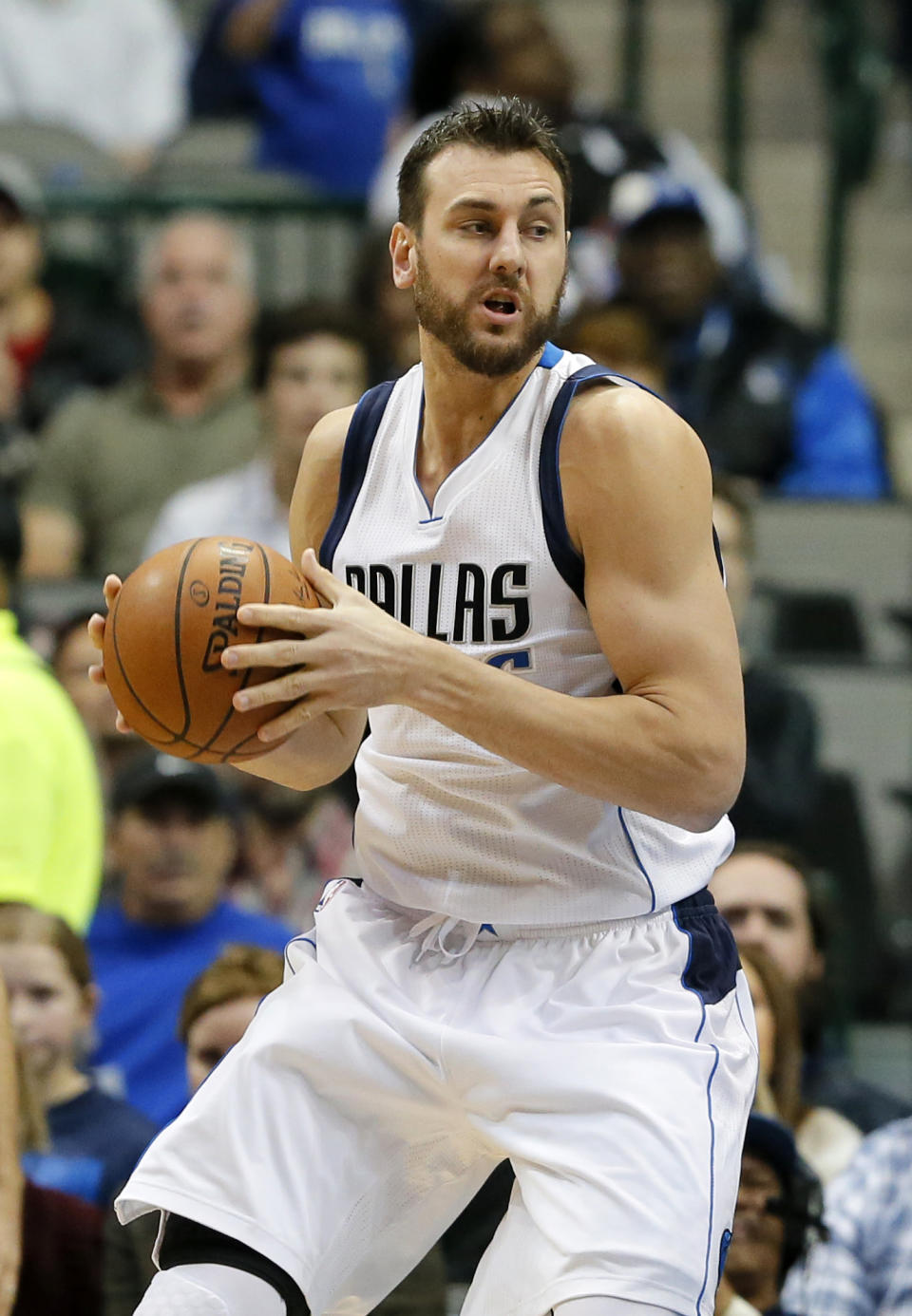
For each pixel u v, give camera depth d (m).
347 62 30.91
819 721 22.31
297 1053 9.66
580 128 27.53
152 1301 9.45
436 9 31.52
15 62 32.53
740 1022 9.77
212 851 17.47
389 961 9.80
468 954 9.78
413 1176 10.05
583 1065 9.23
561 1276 8.98
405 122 29.02
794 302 36.25
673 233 25.56
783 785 20.52
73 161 31.19
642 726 8.79
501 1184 13.45
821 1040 16.17
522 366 9.23
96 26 33.06
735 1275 12.41
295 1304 9.59
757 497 25.66
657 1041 9.31
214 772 17.75
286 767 10.16
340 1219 9.76
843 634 25.06
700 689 8.86
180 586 8.79
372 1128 9.80
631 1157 9.02
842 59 32.78
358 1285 10.22
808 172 37.62
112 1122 14.66
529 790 9.41
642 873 9.60
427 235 9.20
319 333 22.52
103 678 9.15
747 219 33.25
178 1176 9.60
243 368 26.00
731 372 26.28
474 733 8.75
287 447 22.50
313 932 10.35
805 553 25.66
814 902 16.23
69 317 29.16
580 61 39.34
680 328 25.84
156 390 25.81
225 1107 9.66
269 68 31.34
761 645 24.47
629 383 9.33
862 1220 14.15
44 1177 13.94
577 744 8.73
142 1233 12.92
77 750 16.16
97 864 16.75
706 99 38.62
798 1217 12.52
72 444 25.36
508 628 9.38
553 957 9.62
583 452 9.14
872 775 23.61
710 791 8.90
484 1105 9.41
